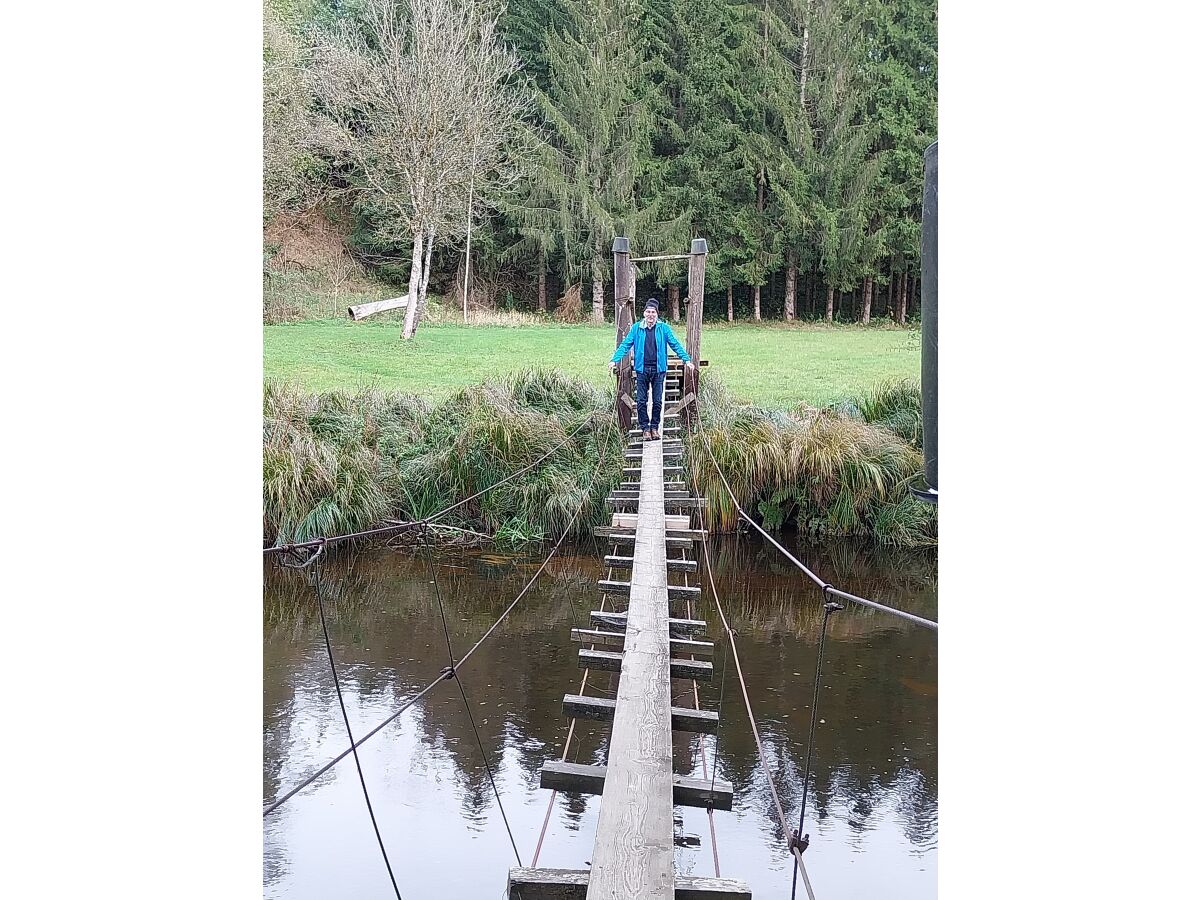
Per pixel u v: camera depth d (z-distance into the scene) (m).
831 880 4.07
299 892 3.89
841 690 6.32
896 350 20.58
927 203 2.71
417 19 21.20
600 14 25.08
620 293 10.75
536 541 10.94
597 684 6.42
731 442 11.47
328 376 16.47
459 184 22.50
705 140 25.05
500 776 5.10
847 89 25.17
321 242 24.16
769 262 25.06
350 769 5.16
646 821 2.66
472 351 19.30
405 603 8.55
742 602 8.71
